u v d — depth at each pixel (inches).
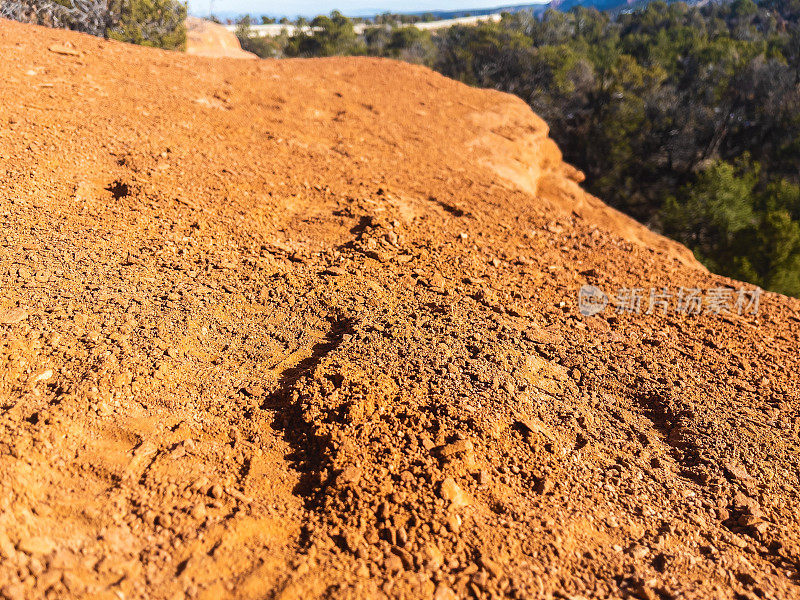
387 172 289.6
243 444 106.0
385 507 94.0
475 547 90.0
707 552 96.7
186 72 360.2
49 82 273.1
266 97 359.3
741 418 133.7
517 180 372.2
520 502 101.0
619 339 165.0
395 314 153.3
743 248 580.4
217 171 232.2
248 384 122.0
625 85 1002.7
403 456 105.3
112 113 259.6
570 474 109.5
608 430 125.0
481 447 110.3
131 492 91.7
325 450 103.9
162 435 104.8
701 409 134.8
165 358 122.8
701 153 1003.9
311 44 1352.1
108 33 608.7
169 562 81.3
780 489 114.0
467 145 387.2
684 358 159.9
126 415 107.3
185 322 136.7
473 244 217.9
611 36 1381.6
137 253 164.4
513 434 115.7
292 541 88.4
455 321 154.2
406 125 390.6
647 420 131.9
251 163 250.5
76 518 85.7
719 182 685.3
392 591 81.1
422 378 126.2
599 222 407.2
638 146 983.6
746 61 1049.5
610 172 965.2
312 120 343.6
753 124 975.0
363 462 102.1
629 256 239.1
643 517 102.7
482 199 279.4
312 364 129.2
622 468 113.7
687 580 90.0
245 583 79.4
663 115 977.5
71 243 161.5
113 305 136.6
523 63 1064.2
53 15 562.6
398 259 188.5
